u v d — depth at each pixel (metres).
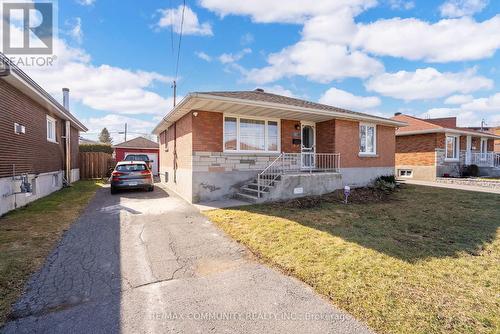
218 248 4.61
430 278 3.42
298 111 9.52
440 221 6.45
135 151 23.61
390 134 13.44
